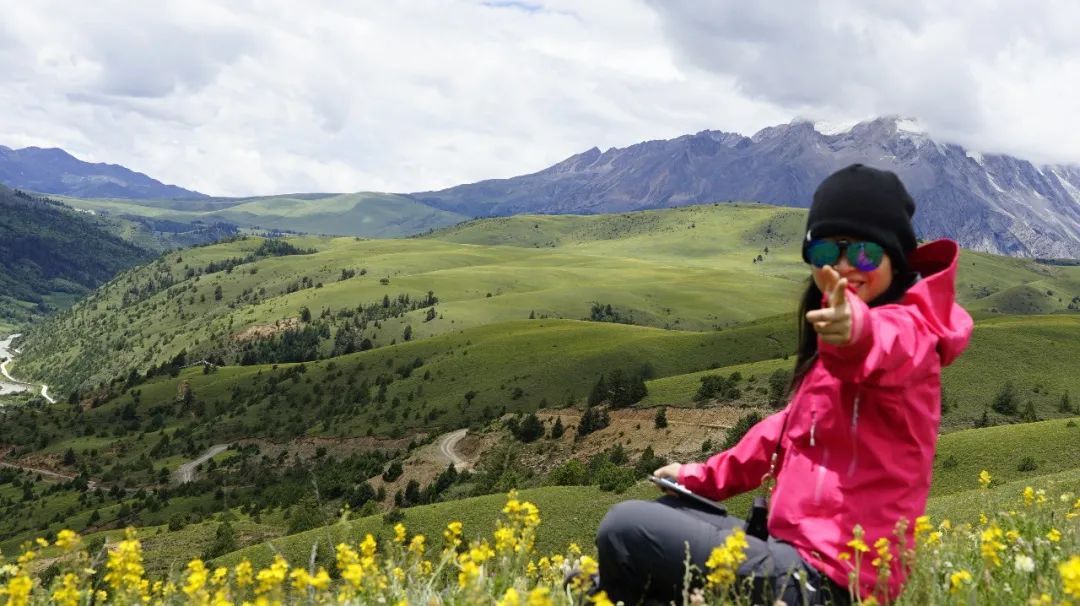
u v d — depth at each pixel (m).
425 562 3.75
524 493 80.25
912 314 2.90
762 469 3.49
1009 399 130.62
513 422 153.00
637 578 3.04
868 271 3.16
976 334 156.50
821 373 3.15
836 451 3.03
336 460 179.50
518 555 3.60
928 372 2.87
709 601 2.70
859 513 2.94
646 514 3.05
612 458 127.06
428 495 123.25
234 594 3.40
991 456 80.38
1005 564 3.65
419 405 195.50
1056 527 4.89
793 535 3.03
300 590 3.11
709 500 3.31
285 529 110.62
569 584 3.46
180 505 162.62
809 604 2.78
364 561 3.38
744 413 128.50
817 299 3.40
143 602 3.46
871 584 2.87
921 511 3.00
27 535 144.25
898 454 2.93
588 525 71.44
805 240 3.30
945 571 3.36
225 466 189.88
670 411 137.50
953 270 3.07
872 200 3.15
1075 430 81.81
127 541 3.57
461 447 157.75
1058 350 150.62
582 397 176.38
